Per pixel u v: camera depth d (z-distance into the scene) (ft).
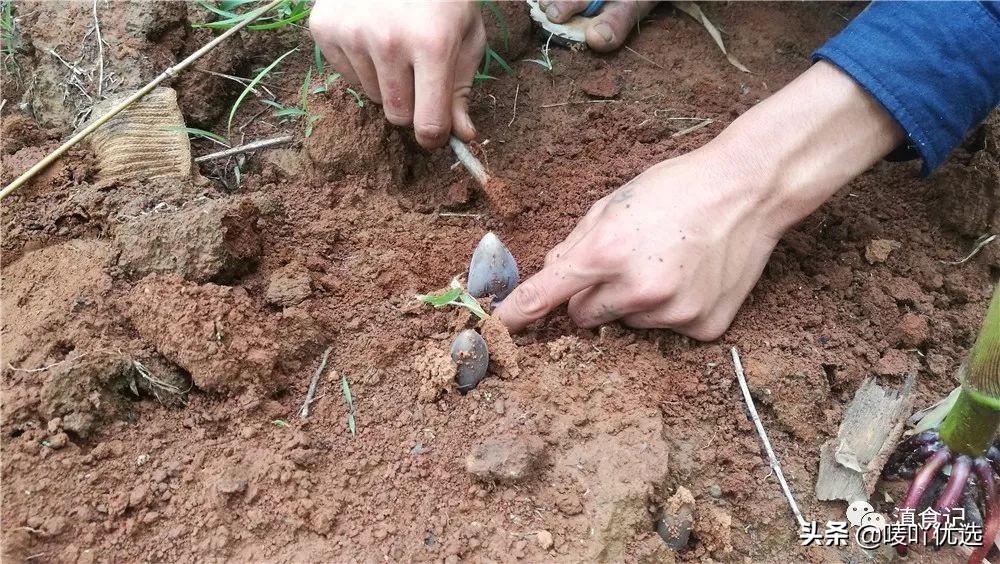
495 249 1.41
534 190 1.70
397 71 1.47
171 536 1.17
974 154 1.69
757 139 1.41
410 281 1.53
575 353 1.39
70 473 1.18
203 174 1.67
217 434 1.28
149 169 1.56
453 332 1.42
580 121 1.81
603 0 1.93
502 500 1.24
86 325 1.31
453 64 1.47
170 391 1.29
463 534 1.20
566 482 1.25
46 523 1.14
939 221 1.66
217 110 1.78
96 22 1.71
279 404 1.33
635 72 1.91
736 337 1.45
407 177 1.72
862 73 1.39
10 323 1.31
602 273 1.36
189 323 1.28
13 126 1.59
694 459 1.35
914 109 1.38
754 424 1.39
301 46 1.90
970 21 1.36
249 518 1.19
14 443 1.18
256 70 1.86
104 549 1.15
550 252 1.49
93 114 1.61
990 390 1.10
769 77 1.91
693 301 1.36
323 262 1.53
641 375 1.39
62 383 1.22
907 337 1.49
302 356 1.38
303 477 1.23
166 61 1.73
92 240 1.45
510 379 1.35
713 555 1.29
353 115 1.67
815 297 1.53
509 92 1.86
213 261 1.39
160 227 1.38
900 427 1.37
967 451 1.24
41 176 1.52
